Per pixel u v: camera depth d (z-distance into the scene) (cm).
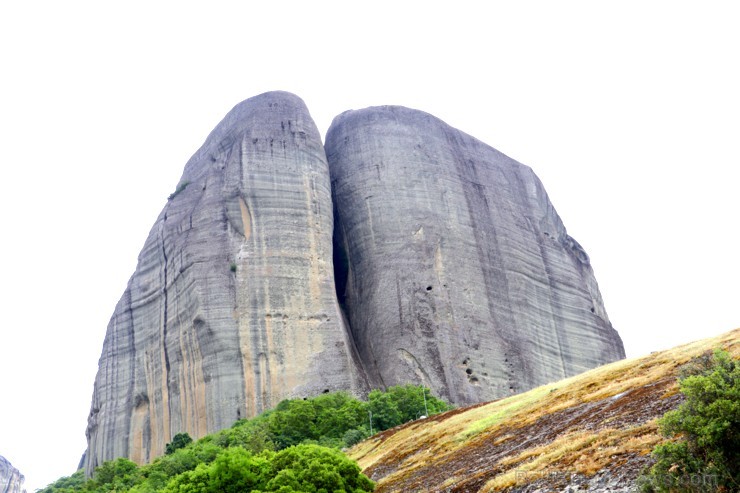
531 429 3844
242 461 3844
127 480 7519
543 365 11206
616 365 5003
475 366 10388
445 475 3694
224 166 11281
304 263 10388
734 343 3916
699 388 2156
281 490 3450
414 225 11531
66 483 10338
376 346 10631
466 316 10812
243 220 10575
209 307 9838
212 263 10188
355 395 9475
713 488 2003
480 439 4253
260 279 10106
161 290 10750
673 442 2241
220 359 9531
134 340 10769
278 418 7388
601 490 2364
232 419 9188
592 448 2817
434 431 5331
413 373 10162
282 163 11094
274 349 9669
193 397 9588
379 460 5156
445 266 11200
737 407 2033
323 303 10188
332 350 9825
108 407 10444
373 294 11119
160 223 11450
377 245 11506
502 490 2820
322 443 6662
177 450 7975
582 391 4381
